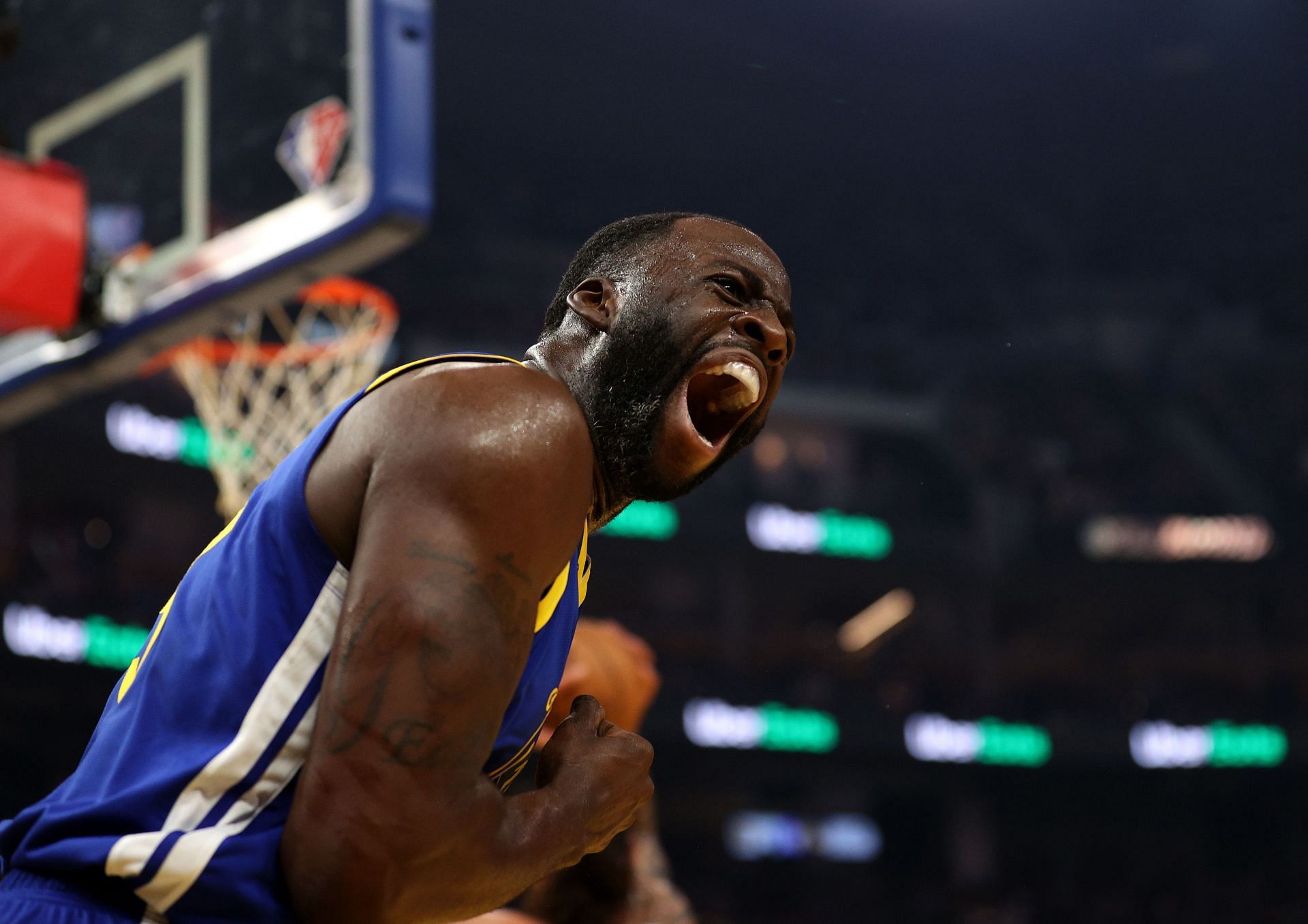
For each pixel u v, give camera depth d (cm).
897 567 2792
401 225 462
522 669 143
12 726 2105
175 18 533
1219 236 3225
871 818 2739
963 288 3152
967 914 2608
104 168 538
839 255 3169
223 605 148
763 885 2594
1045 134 3269
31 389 545
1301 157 3216
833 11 3062
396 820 132
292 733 141
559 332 171
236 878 137
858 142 3203
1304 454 2914
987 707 2748
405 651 134
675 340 162
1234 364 3012
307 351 646
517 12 2908
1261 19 3138
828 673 2747
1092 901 2691
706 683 2625
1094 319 3047
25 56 564
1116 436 2959
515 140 3014
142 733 146
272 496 152
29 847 146
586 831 155
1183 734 2742
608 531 2589
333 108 480
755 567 2734
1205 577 2808
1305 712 2764
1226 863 2802
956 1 3078
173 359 610
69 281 500
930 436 2961
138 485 2280
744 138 3158
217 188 508
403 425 143
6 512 2098
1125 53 3197
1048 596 2872
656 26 2981
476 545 138
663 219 173
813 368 2931
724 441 174
